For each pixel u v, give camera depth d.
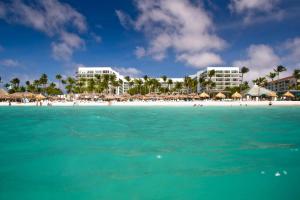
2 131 20.66
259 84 107.06
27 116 35.94
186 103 73.25
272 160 11.77
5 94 85.12
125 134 19.52
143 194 8.03
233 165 10.98
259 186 8.66
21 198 7.78
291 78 145.25
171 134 19.55
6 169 10.46
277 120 30.08
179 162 11.47
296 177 9.47
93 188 8.51
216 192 8.20
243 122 27.97
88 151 13.50
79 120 29.97
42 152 13.37
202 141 16.56
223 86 160.25
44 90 119.44
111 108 60.50
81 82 118.00
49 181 9.20
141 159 11.94
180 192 8.20
